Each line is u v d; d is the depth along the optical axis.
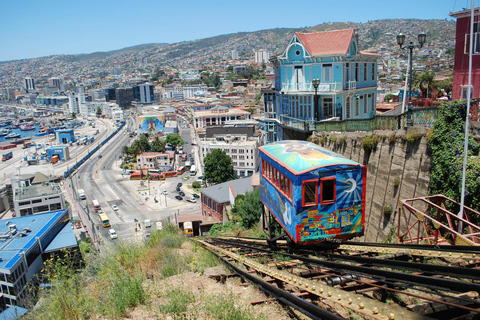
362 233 13.47
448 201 15.68
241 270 12.27
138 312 9.78
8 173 169.75
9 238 56.72
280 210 14.92
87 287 11.77
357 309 7.30
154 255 15.25
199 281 12.07
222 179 109.06
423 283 7.85
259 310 9.41
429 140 16.94
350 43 32.66
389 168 19.56
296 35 33.34
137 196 122.25
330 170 12.93
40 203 87.56
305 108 34.62
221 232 38.16
